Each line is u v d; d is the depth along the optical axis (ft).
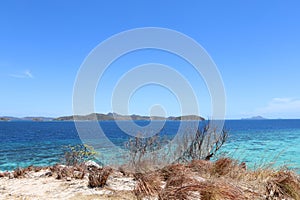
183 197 12.54
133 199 13.84
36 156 58.85
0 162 51.01
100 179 16.65
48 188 16.20
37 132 173.37
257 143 78.95
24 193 15.06
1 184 17.48
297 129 201.46
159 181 15.80
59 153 62.95
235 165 20.44
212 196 12.48
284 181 15.53
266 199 14.26
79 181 18.03
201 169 20.71
